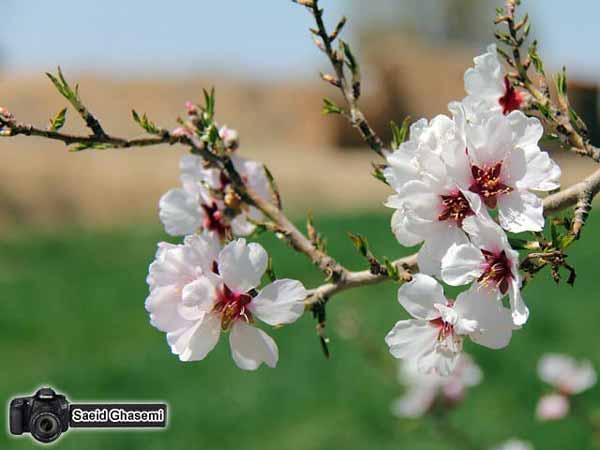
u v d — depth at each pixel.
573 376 5.19
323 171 31.31
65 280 16.20
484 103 2.03
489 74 2.26
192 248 2.00
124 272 16.78
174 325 1.99
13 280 16.45
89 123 2.05
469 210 1.90
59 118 2.03
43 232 22.77
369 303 12.22
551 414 5.14
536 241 1.87
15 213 24.86
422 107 38.50
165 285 1.99
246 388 9.70
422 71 38.38
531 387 8.77
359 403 8.74
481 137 1.91
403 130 2.25
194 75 39.66
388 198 1.93
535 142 1.92
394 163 1.93
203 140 2.21
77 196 25.89
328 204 28.94
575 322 11.06
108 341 12.29
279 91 40.56
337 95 39.41
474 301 1.84
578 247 15.95
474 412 8.27
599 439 5.18
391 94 38.41
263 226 2.15
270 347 1.98
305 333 11.19
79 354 11.66
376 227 19.36
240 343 1.99
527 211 1.88
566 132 2.15
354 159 35.88
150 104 37.91
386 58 39.00
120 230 21.81
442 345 1.92
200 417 8.89
